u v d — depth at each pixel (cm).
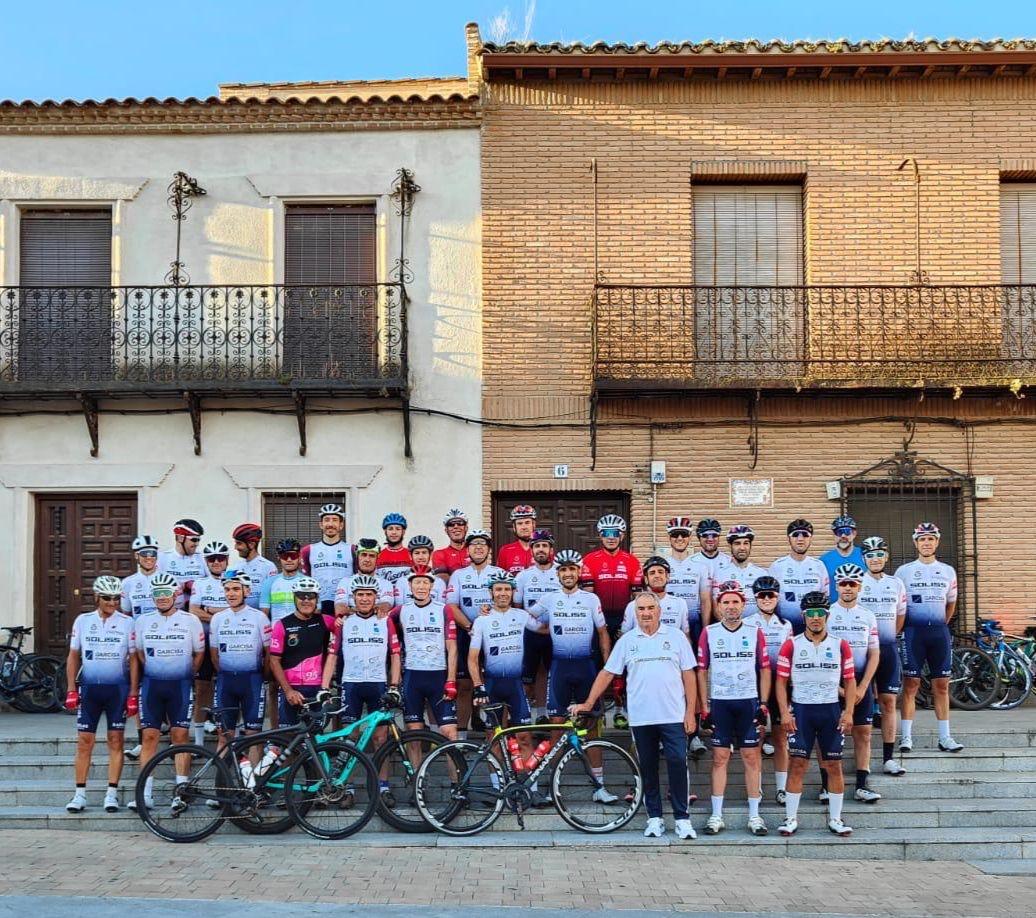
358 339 1205
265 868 737
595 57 1188
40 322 1202
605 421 1202
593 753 858
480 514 1195
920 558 949
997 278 1216
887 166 1225
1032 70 1215
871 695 864
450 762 844
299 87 1521
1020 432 1196
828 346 1198
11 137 1229
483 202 1222
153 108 1211
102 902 645
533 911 641
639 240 1220
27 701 1146
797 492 1192
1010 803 862
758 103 1230
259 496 1201
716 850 805
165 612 859
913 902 684
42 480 1198
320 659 872
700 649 849
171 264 1222
